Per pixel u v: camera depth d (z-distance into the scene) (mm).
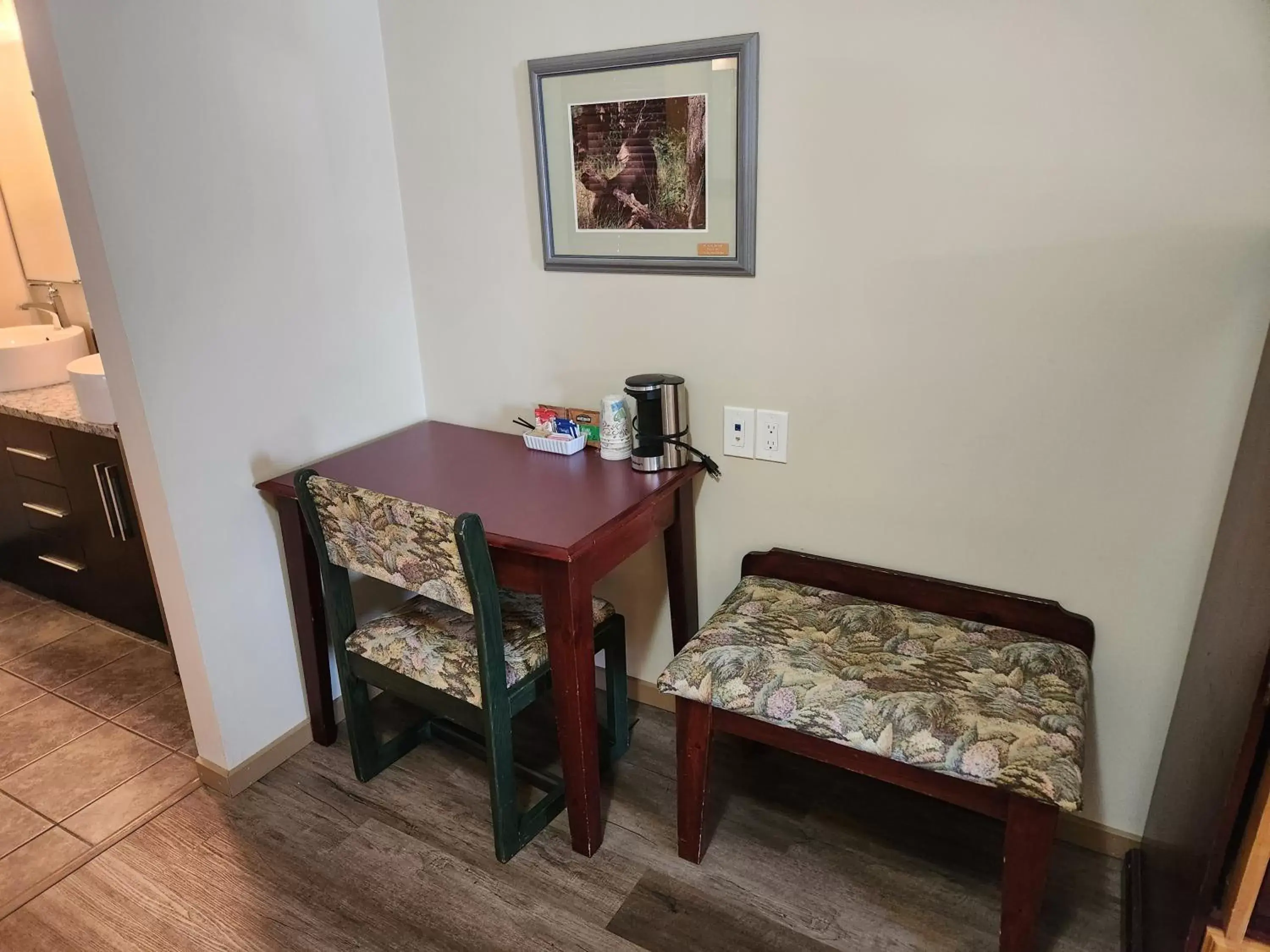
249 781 1970
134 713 2266
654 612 2143
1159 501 1474
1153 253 1364
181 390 1699
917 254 1545
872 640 1594
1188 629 1515
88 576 2650
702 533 1990
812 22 1509
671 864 1716
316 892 1670
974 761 1291
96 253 1544
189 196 1650
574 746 1641
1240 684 1051
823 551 1850
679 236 1766
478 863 1732
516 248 1989
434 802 1909
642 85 1694
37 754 2105
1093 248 1403
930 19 1415
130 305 1584
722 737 2098
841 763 1441
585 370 2008
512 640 1718
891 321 1606
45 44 1418
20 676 2443
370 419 2139
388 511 1507
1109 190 1367
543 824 1805
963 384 1577
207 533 1802
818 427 1752
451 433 2182
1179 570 1491
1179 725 1460
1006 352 1522
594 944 1542
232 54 1682
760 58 1570
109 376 1653
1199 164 1299
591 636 1611
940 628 1630
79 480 2439
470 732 2086
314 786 1964
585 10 1715
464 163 1978
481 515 1627
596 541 1531
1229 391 1370
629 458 1915
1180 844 1290
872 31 1465
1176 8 1249
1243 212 1292
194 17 1606
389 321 2139
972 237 1489
